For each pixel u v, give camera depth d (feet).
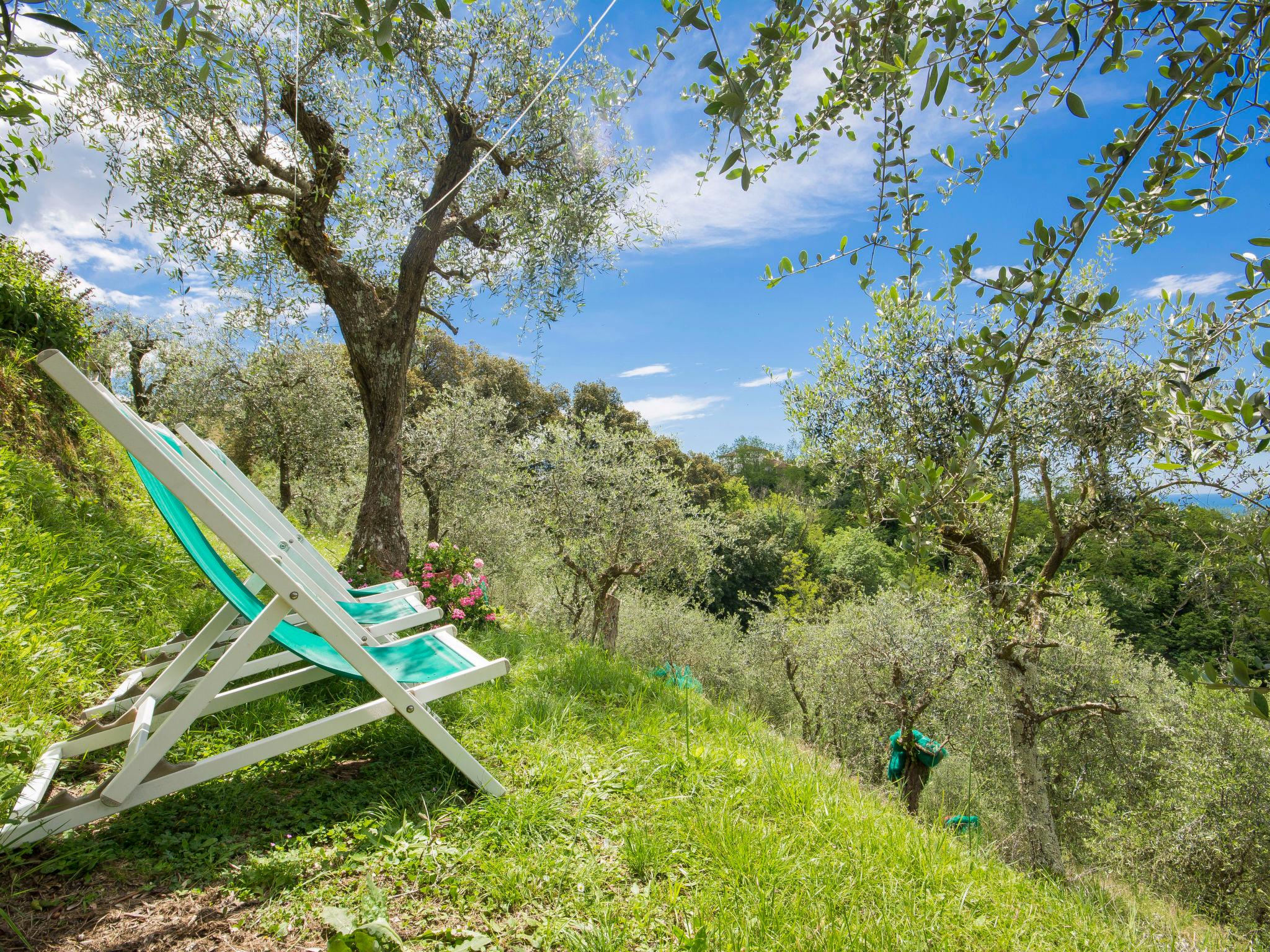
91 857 6.00
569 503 33.88
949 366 20.98
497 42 20.35
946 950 6.31
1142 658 35.35
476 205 24.50
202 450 10.36
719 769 9.62
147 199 16.87
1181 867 29.58
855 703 35.37
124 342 55.06
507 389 98.43
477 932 5.57
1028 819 22.38
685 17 3.92
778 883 6.92
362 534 21.03
